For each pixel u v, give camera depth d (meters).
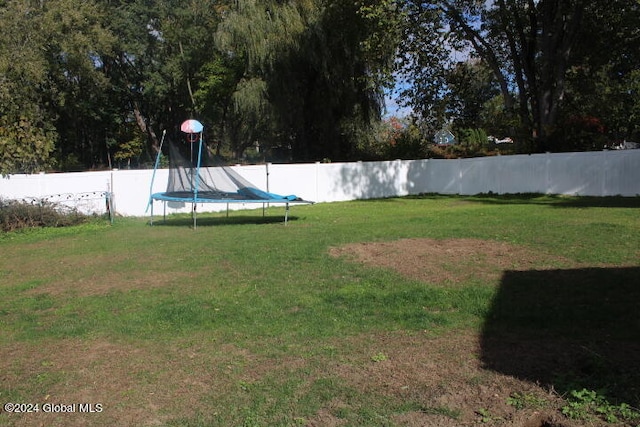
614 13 23.45
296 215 16.62
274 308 6.44
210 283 7.77
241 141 43.69
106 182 17.56
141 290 7.55
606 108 30.69
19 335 5.81
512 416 3.72
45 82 32.94
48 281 8.38
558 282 6.97
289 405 4.01
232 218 16.25
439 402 3.98
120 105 47.94
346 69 28.09
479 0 23.67
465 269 7.94
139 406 4.08
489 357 4.77
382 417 3.79
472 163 24.25
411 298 6.59
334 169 22.89
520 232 10.78
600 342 4.95
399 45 23.48
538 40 26.23
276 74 28.22
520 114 25.14
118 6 41.66
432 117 27.38
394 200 22.12
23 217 14.80
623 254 8.41
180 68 42.31
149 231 13.67
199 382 4.46
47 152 18.61
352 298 6.70
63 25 32.53
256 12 27.91
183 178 15.48
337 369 4.63
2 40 27.67
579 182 20.89
